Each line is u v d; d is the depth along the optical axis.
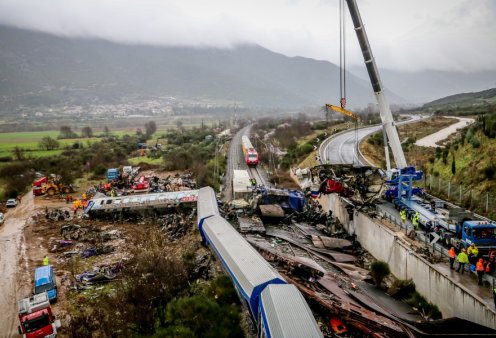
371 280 36.06
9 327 32.62
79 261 43.44
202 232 41.59
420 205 42.09
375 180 47.38
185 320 27.94
